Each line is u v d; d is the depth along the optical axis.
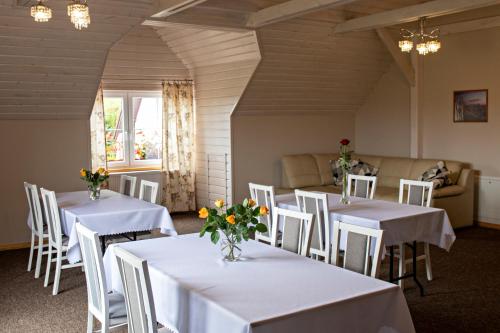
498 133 7.04
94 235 2.89
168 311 2.79
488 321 4.02
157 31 7.91
